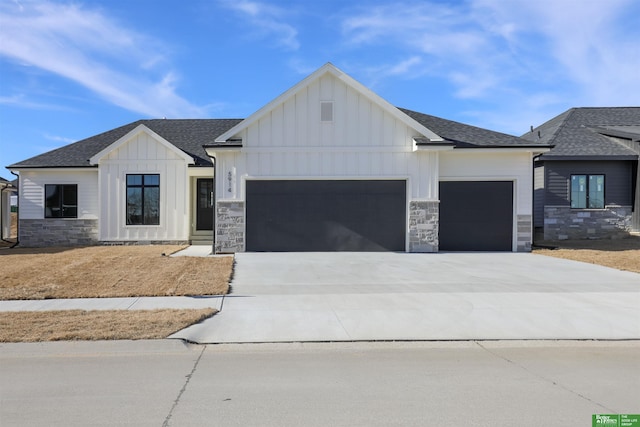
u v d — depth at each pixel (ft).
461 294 32.22
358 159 56.59
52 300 30.07
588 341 22.57
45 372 18.02
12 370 18.26
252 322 25.14
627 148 71.00
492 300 30.37
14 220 119.75
